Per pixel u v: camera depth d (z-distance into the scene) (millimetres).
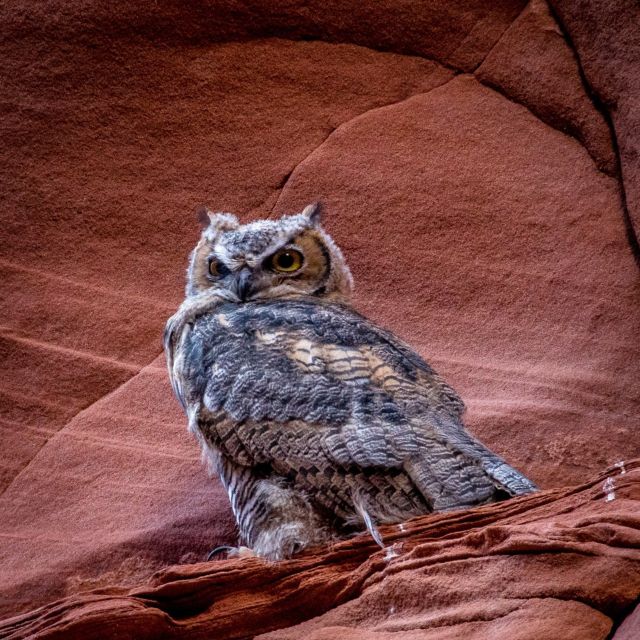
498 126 15828
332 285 12539
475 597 8875
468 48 16016
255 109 15578
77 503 13273
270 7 15617
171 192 15141
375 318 14617
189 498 13156
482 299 14781
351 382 10453
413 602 9062
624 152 15156
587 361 14164
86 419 13961
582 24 15531
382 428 10055
